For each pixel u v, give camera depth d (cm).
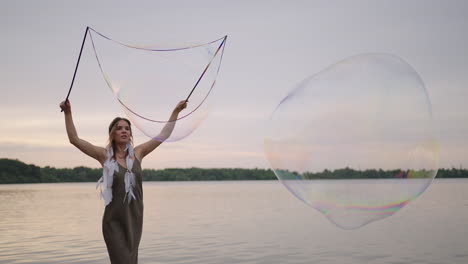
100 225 923
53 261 550
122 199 331
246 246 645
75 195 2456
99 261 549
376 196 321
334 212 329
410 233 759
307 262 532
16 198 2123
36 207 1480
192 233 788
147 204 1611
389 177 321
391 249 609
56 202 1772
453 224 878
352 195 326
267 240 700
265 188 3703
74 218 1082
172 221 988
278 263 527
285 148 343
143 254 590
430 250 596
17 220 1040
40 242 699
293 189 340
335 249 614
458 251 586
